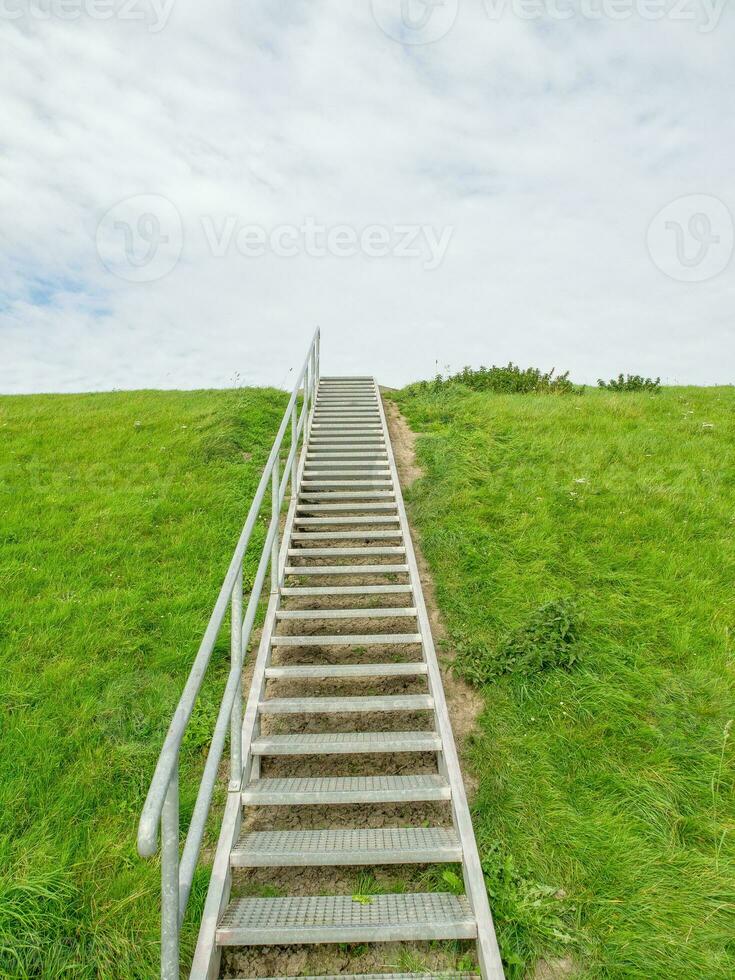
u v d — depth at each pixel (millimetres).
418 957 2512
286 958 2510
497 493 6750
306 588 4637
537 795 3211
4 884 2590
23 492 6883
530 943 2510
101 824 3027
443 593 5141
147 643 4426
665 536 5680
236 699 2965
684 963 2428
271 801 2953
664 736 3533
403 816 3193
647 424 9133
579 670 4055
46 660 4172
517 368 13727
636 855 2871
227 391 12555
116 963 2418
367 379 12406
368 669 3775
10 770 3238
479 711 3867
